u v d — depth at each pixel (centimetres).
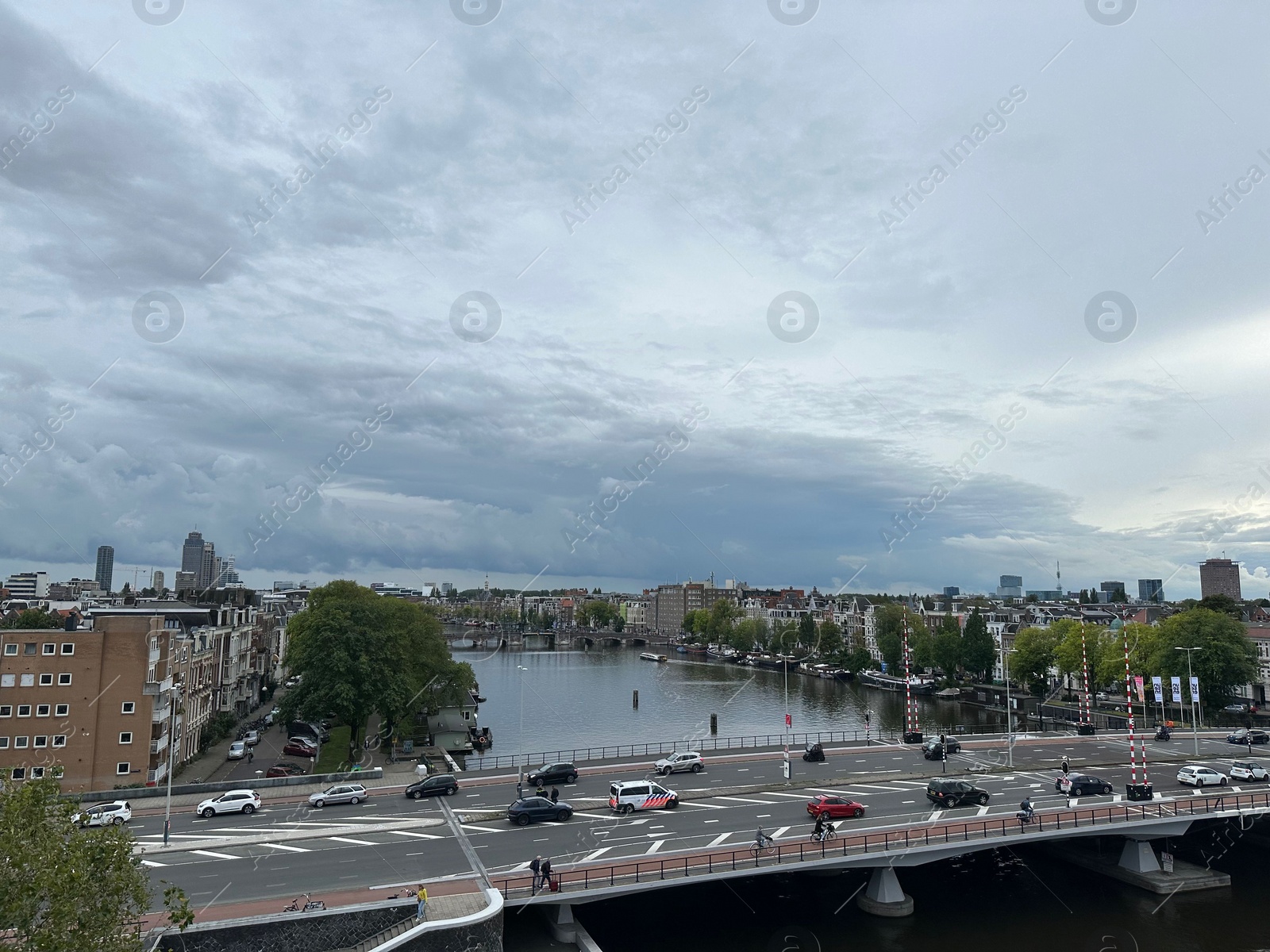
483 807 6788
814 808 6350
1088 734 10969
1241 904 6281
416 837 5881
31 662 7888
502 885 4866
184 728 9712
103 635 8031
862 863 5525
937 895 6372
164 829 6138
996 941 5625
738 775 7994
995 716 15612
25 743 7788
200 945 4069
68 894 2758
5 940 2773
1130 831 6412
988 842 5856
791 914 5962
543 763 9462
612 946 5400
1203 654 12694
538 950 4856
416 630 11581
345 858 5353
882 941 5591
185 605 12912
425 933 4175
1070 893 6462
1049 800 6988
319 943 4253
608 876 5025
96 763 7894
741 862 5284
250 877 4972
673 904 6072
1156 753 9412
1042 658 16325
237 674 13500
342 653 9550
